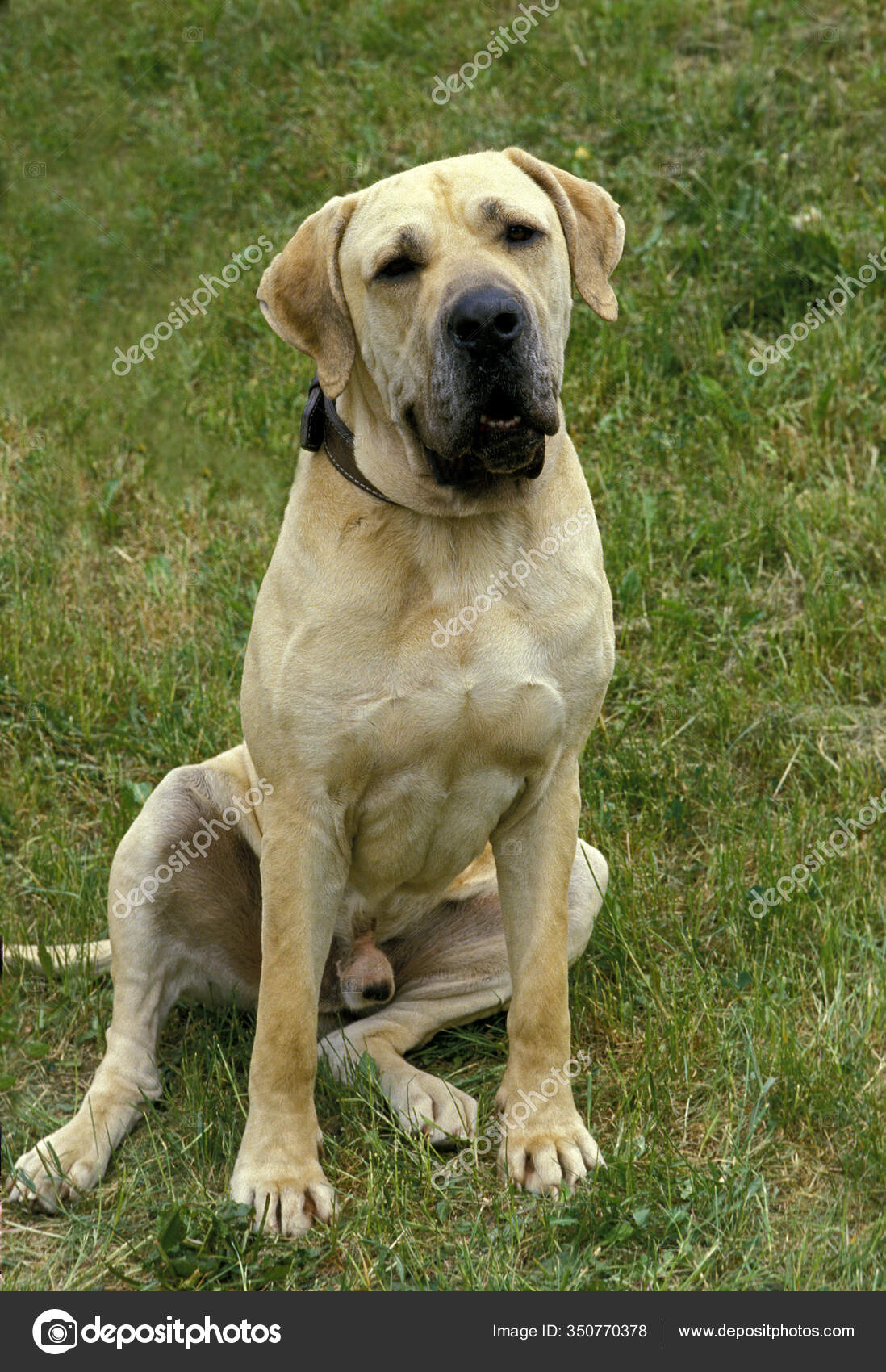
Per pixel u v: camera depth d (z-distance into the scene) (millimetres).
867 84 7324
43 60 8914
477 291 2992
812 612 5266
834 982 3951
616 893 4246
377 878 3592
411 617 3234
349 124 7867
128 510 6102
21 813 4816
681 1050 3676
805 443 5934
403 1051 3764
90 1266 3172
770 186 6992
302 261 3420
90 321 7105
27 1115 3674
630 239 6887
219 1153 3471
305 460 3496
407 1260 3125
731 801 4684
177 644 5484
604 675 3445
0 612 5551
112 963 3762
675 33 8047
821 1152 3398
